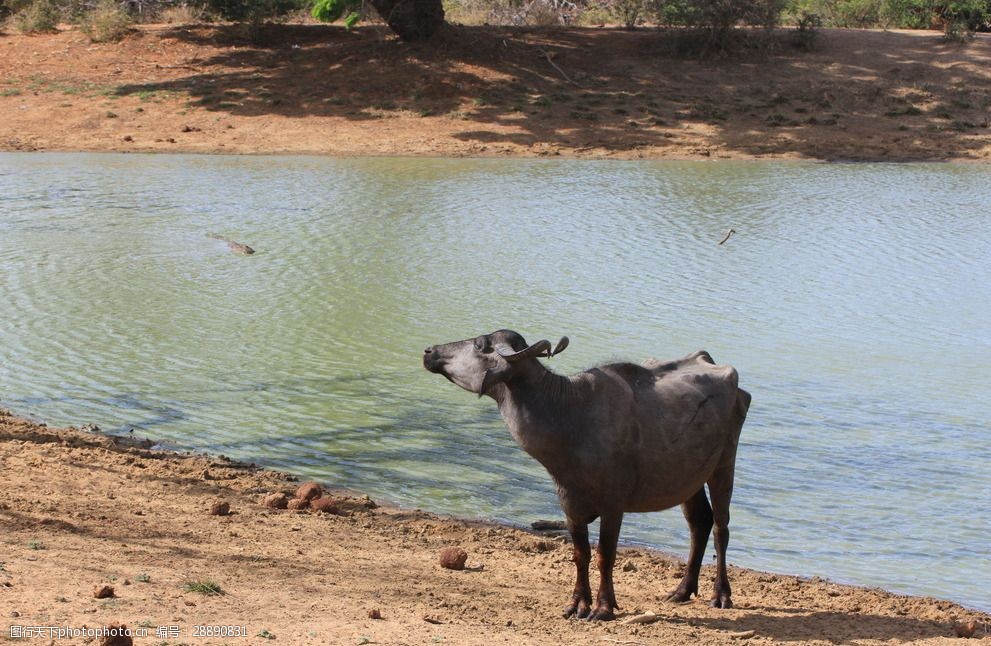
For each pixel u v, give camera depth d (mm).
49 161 31250
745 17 42969
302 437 11844
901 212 25156
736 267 19938
